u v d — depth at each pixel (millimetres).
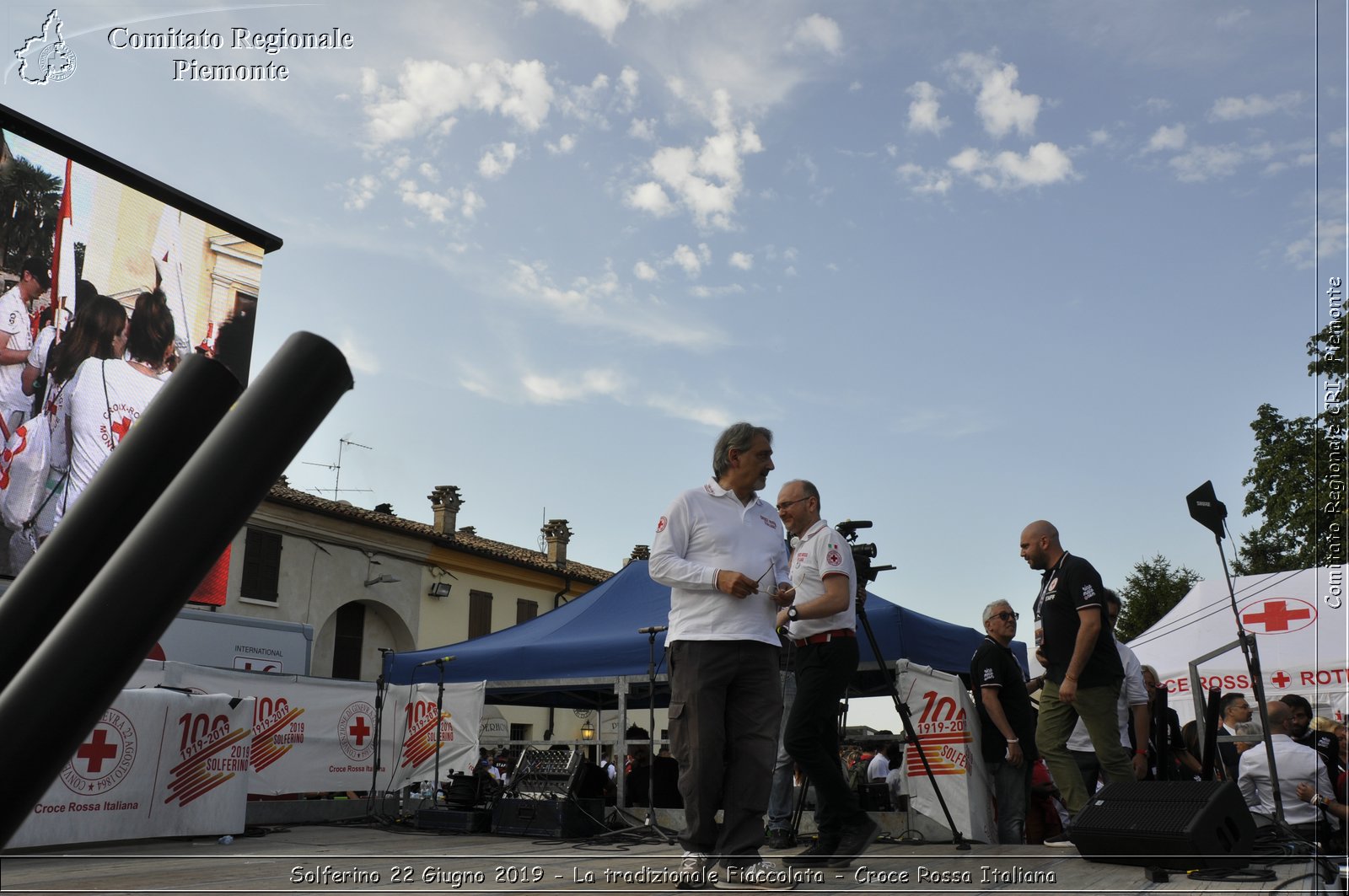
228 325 16312
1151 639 10398
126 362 14773
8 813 326
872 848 5578
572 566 34844
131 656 341
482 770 9219
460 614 28641
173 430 441
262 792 9406
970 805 6402
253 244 16891
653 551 3656
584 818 7527
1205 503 4668
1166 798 3482
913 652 8078
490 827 8117
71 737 337
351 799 10234
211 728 7328
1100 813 3551
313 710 10047
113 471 433
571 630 10633
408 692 10922
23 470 13367
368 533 25781
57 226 14117
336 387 379
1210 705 4945
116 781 6668
